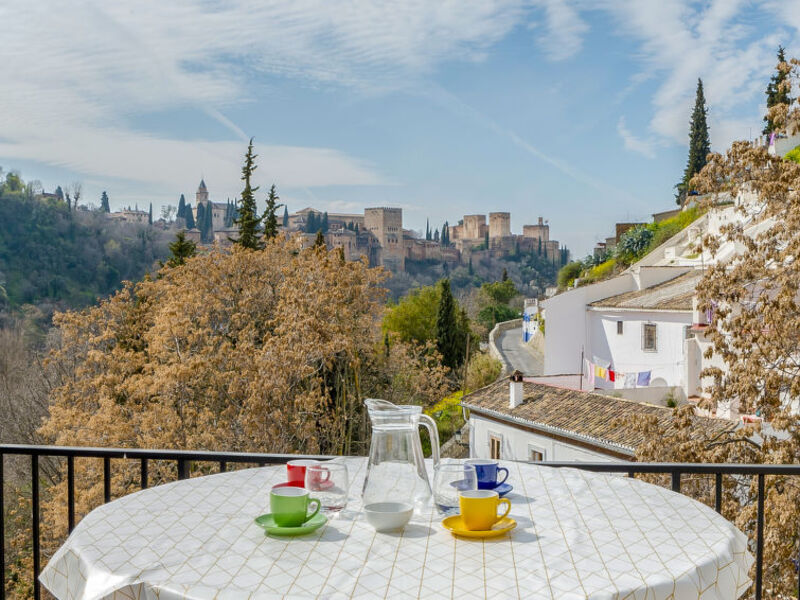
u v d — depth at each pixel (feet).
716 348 38.06
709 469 8.49
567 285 187.83
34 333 196.95
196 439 62.18
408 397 92.12
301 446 64.59
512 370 137.90
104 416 64.13
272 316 82.43
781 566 31.01
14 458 94.94
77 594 5.28
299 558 5.41
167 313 74.28
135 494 7.18
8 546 75.46
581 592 4.69
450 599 4.62
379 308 83.35
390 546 5.68
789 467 8.46
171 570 5.16
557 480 7.73
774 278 36.32
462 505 5.92
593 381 108.06
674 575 4.98
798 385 33.81
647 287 109.81
